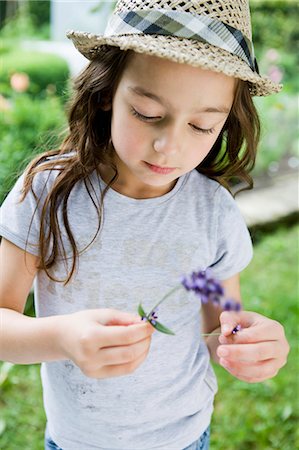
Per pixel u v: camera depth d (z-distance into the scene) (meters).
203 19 0.68
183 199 0.81
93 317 0.67
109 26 0.75
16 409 1.50
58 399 0.82
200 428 0.85
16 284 0.77
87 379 0.80
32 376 1.62
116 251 0.78
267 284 2.26
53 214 0.76
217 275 0.87
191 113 0.68
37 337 0.69
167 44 0.67
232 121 0.83
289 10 4.56
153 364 0.80
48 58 3.60
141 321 0.66
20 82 2.54
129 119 0.69
